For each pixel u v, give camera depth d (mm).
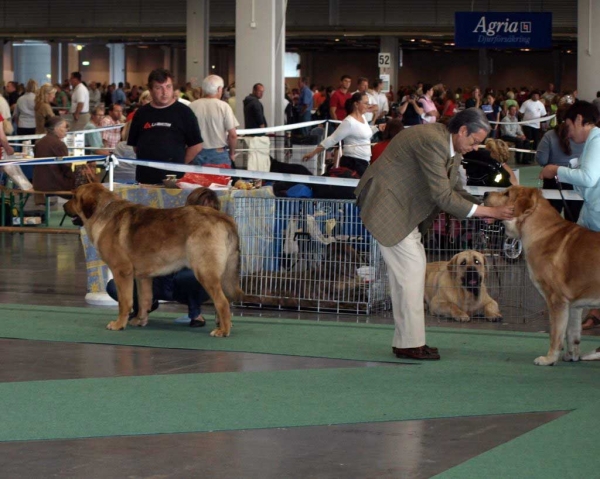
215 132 11750
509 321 8719
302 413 5555
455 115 6758
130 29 40469
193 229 7660
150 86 9789
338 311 9133
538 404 5781
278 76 19641
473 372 6648
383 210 6844
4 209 14812
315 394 6000
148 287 8203
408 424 5355
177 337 7797
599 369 6766
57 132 14570
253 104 17797
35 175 14695
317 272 9203
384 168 6879
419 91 26391
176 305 9477
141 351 7270
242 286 9367
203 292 8180
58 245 13844
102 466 4648
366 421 5406
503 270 9438
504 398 5918
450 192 6680
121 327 8055
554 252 6688
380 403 5785
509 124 27891
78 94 25656
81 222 8430
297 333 8023
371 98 22672
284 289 9266
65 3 40906
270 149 16734
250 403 5773
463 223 9531
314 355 7168
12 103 32562
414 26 39062
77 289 10258
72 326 8203
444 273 8898
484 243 9523
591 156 7152
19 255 12828
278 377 6461
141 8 40250
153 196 9273
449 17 38656
